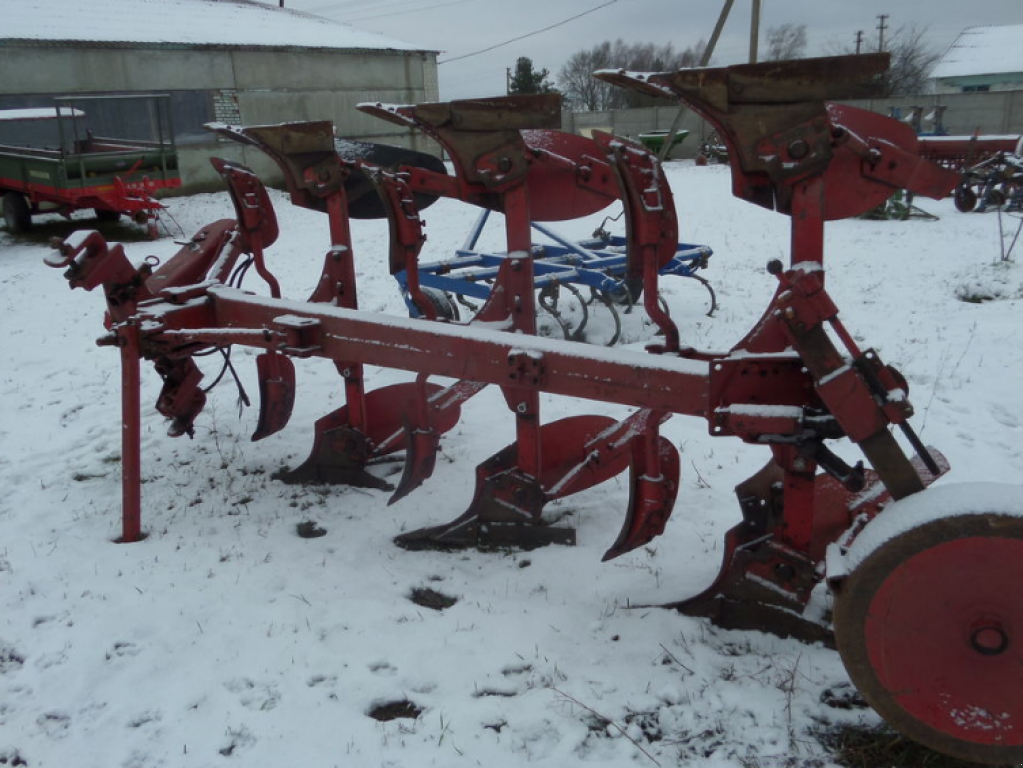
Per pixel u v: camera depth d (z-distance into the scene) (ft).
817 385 8.06
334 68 73.10
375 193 15.17
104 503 14.62
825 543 10.89
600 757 8.31
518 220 11.84
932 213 49.70
